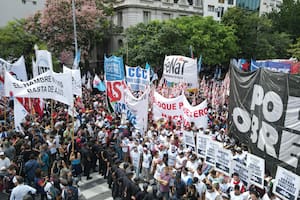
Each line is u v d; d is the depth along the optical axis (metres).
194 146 11.17
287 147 8.02
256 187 8.17
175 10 43.09
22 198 7.67
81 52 35.12
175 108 13.77
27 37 27.56
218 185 8.18
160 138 11.88
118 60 15.74
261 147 9.02
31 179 9.36
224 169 9.08
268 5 60.00
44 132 12.65
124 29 40.16
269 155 8.66
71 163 10.98
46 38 32.69
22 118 12.43
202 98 20.81
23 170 9.74
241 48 40.09
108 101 15.98
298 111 7.65
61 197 8.23
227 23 39.12
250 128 9.67
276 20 52.31
